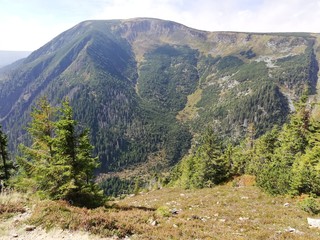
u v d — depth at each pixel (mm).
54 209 13297
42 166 20516
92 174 22078
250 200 27391
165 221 14805
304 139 39531
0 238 10914
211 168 47156
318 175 26578
